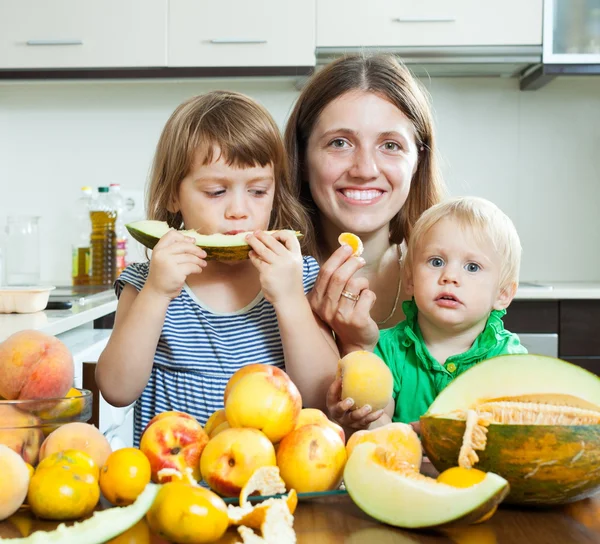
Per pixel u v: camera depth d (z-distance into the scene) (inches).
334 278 45.9
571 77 113.8
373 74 57.3
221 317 49.0
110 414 69.8
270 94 117.4
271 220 55.0
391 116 56.3
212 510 21.0
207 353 48.4
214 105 48.9
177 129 48.5
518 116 118.4
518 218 119.3
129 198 117.4
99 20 105.4
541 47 104.9
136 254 117.6
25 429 26.9
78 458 24.7
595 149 118.7
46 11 105.5
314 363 43.6
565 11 105.3
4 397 31.0
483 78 117.9
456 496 21.9
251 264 50.4
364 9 104.7
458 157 118.8
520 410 26.0
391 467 23.6
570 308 96.3
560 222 119.3
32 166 119.7
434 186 62.5
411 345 51.9
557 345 96.4
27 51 105.8
